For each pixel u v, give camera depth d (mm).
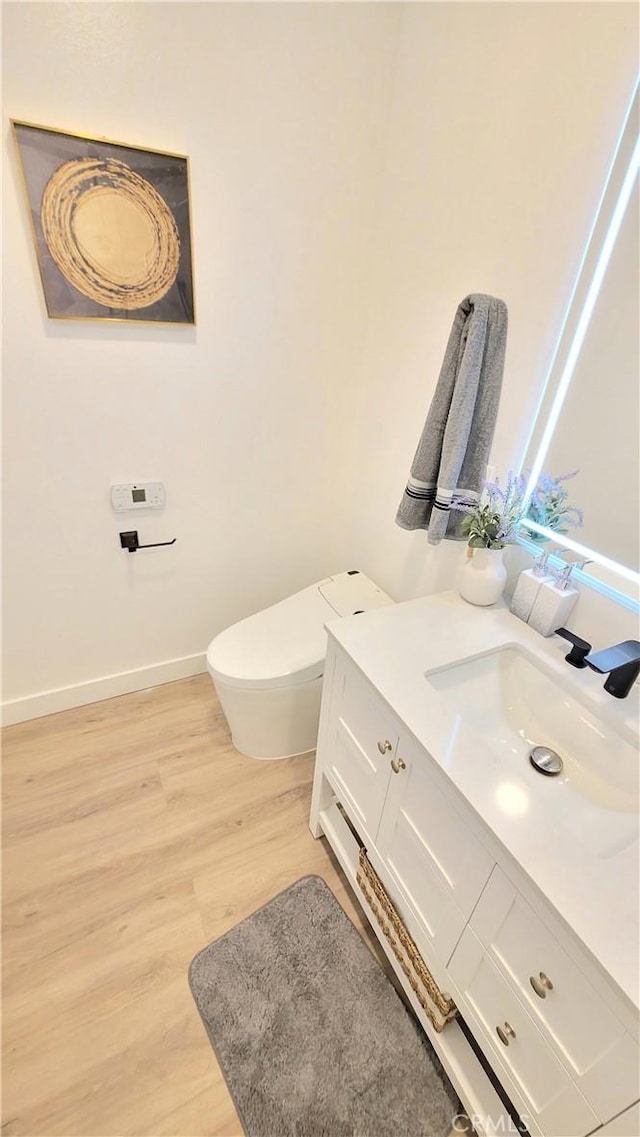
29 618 1610
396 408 1619
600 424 1020
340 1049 1057
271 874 1383
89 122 1088
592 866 655
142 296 1295
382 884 1116
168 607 1858
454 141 1196
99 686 1866
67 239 1158
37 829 1444
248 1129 952
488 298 1021
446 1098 1001
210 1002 1115
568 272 1004
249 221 1342
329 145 1346
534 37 961
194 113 1164
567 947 622
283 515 1911
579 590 1077
